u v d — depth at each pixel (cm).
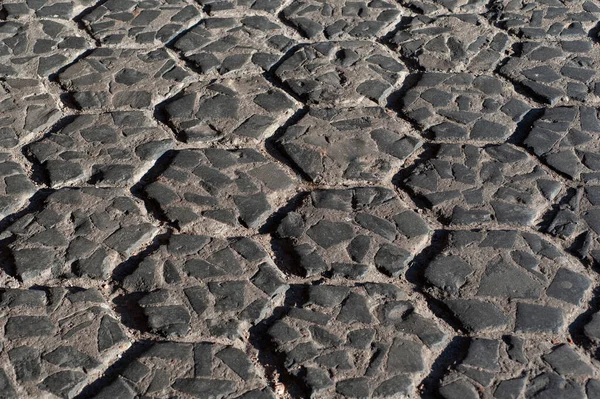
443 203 367
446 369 293
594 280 328
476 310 314
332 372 290
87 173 382
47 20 496
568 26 494
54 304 316
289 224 356
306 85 443
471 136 409
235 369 292
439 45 477
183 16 504
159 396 282
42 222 354
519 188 375
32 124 413
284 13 509
